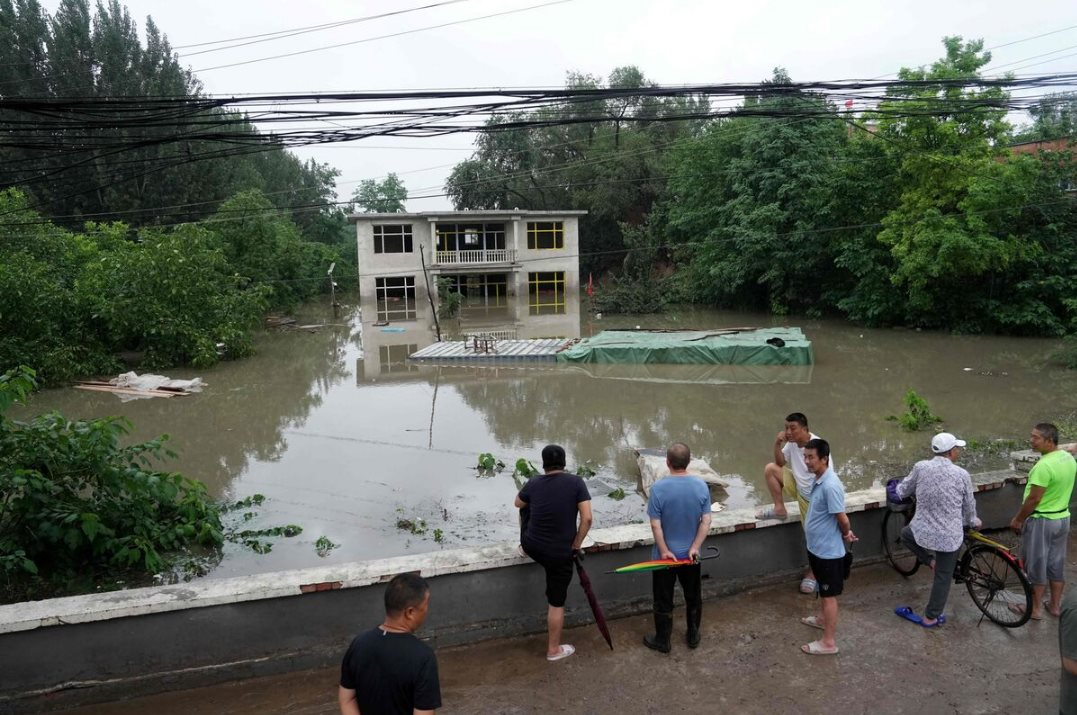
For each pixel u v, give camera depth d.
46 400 17.70
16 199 24.97
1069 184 25.16
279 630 4.75
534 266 43.22
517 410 16.23
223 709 4.40
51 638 4.37
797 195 31.47
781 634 5.17
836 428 13.84
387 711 2.78
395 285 41.47
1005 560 5.13
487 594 5.16
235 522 9.44
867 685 4.50
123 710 4.39
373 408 16.78
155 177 40.16
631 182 47.59
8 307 18.64
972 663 4.73
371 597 4.92
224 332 23.25
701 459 11.26
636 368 21.27
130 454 7.79
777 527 5.95
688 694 4.44
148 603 4.50
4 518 7.53
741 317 34.97
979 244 23.62
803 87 8.12
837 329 29.52
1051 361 20.88
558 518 4.72
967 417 14.38
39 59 36.41
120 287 21.36
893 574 6.15
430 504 10.08
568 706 4.33
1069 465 5.17
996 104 10.18
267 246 37.06
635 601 5.55
